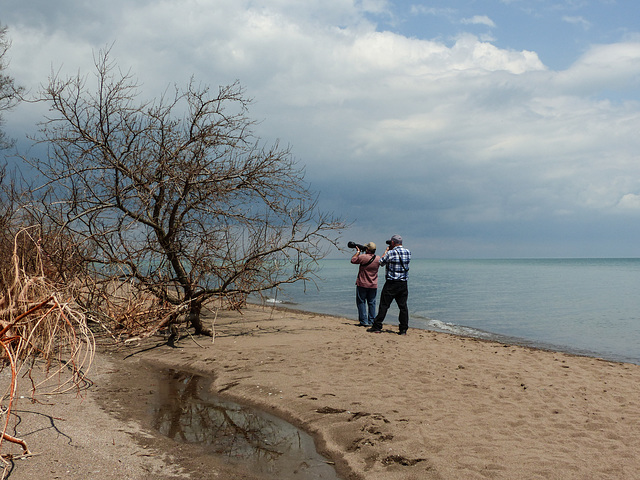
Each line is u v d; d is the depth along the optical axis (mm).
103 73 7816
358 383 6074
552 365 7559
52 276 7344
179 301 8812
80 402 5121
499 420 4852
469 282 34719
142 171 8031
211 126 8211
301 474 3740
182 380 6441
